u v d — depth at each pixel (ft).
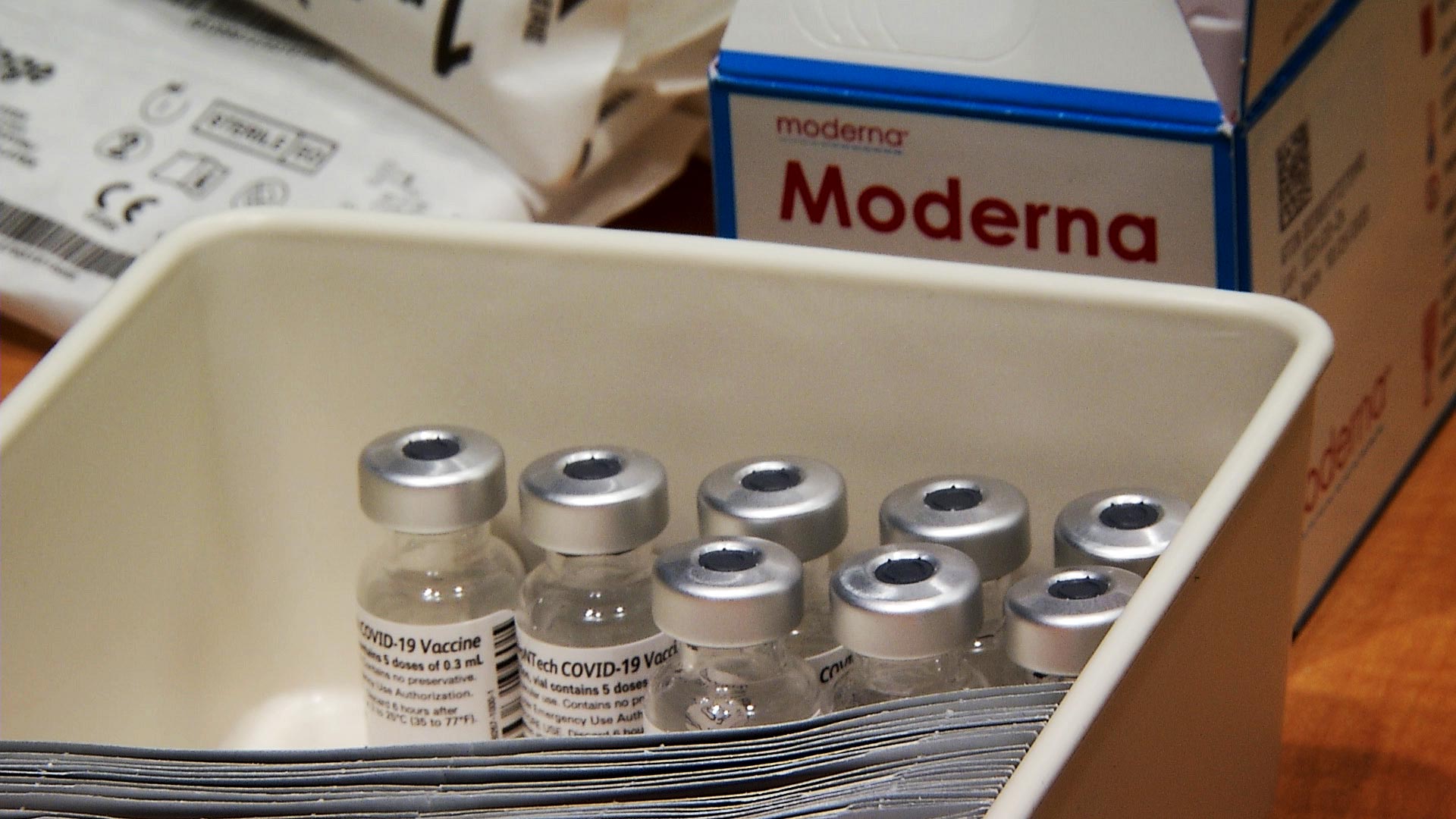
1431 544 1.17
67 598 1.00
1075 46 1.01
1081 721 0.82
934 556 0.92
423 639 1.03
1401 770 1.06
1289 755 1.07
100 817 0.85
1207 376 0.97
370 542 1.11
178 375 1.06
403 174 1.30
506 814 0.84
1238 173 0.99
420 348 1.07
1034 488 1.01
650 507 0.98
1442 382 1.24
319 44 1.35
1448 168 1.19
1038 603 0.91
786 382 1.03
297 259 1.06
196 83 1.34
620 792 0.85
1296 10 1.01
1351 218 1.09
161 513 1.05
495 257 1.04
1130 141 1.01
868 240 1.08
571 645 1.01
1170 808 0.89
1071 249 1.04
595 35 1.29
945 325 1.00
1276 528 0.93
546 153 1.29
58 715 1.00
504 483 1.02
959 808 0.81
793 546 0.97
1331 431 1.11
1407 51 1.12
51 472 0.99
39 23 1.37
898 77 1.05
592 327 1.05
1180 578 0.86
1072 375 0.99
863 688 0.96
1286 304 0.95
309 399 1.09
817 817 0.82
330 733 1.12
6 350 1.33
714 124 1.08
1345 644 1.12
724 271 1.02
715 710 0.96
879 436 1.03
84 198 1.30
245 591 1.11
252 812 0.85
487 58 1.28
